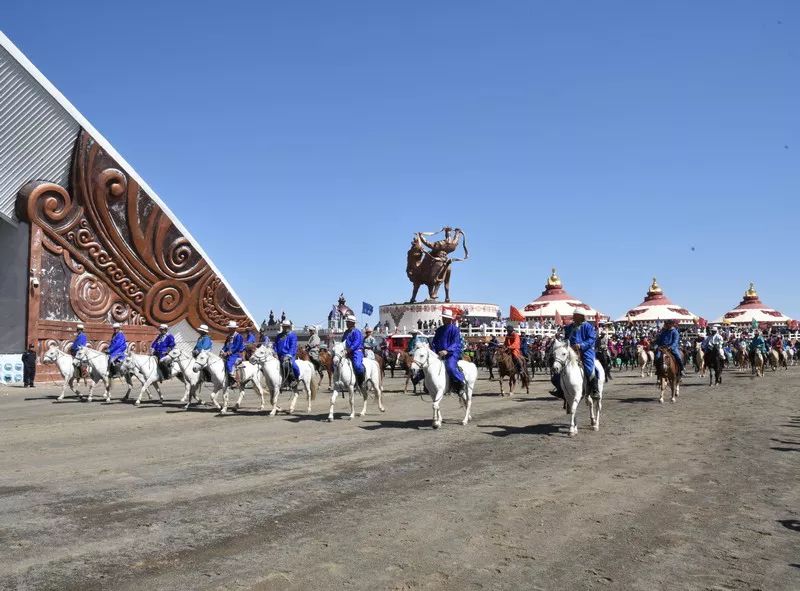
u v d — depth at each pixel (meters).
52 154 33.78
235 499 8.42
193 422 16.69
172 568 5.81
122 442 13.42
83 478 9.83
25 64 30.03
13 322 33.31
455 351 15.53
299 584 5.43
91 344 35.66
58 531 6.98
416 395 25.50
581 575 5.66
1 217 33.22
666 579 5.57
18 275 33.41
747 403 20.75
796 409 18.89
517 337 26.03
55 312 34.25
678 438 13.46
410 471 10.22
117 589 5.30
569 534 6.84
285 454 11.83
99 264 36.28
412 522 7.30
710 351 29.64
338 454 11.80
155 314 39.00
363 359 17.55
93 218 35.72
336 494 8.68
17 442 13.53
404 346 41.72
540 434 14.16
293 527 7.12
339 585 5.41
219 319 42.47
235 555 6.18
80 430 15.31
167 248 39.44
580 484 9.21
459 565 5.91
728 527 7.11
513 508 7.91
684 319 59.47
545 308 55.66
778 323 74.44
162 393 26.70
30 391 28.64
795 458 11.17
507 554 6.21
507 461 11.01
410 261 60.91
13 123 31.30
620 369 48.50
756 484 9.20
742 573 5.71
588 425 15.63
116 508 7.97
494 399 23.53
